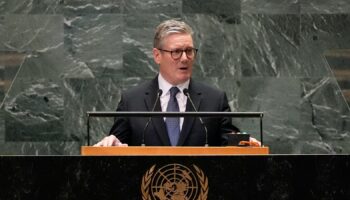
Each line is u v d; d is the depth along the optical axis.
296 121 16.27
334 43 16.36
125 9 16.28
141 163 7.18
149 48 16.23
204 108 10.99
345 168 7.14
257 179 7.16
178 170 7.18
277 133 16.22
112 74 16.20
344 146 16.20
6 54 16.08
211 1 16.31
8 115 16.02
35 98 16.08
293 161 7.16
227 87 16.23
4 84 16.05
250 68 16.30
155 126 10.69
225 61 16.27
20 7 16.14
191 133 10.62
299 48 16.36
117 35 16.23
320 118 16.27
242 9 16.34
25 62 16.09
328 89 16.31
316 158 7.16
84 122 16.12
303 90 16.31
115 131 10.91
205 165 7.18
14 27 16.12
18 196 7.12
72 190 7.14
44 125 16.08
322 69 16.33
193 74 16.22
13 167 7.14
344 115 16.23
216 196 7.15
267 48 16.33
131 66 16.20
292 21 16.41
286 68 16.34
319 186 7.13
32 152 16.02
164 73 11.10
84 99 16.14
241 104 16.23
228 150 8.08
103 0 16.27
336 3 16.39
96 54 16.20
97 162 7.17
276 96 16.28
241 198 7.15
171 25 11.14
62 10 16.22
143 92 11.23
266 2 16.39
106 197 7.14
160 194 7.16
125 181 7.16
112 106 16.16
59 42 16.17
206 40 16.27
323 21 16.41
